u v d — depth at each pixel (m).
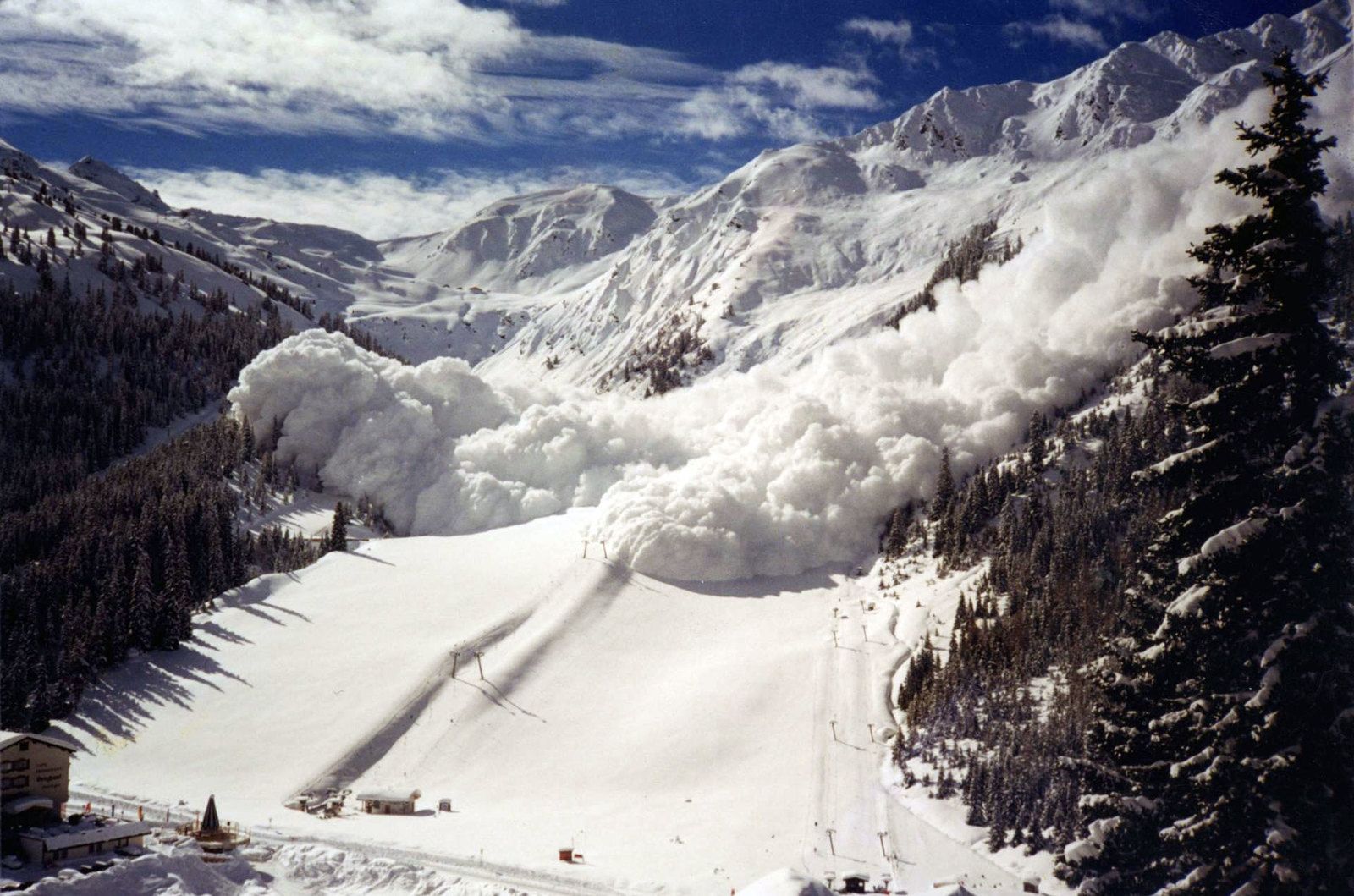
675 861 120.12
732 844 125.62
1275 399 44.38
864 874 114.75
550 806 141.00
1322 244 44.31
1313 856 41.91
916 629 180.62
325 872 102.25
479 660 179.12
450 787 148.62
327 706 167.75
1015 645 153.75
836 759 146.88
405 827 130.62
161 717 165.88
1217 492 45.31
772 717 160.00
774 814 133.38
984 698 147.88
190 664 181.12
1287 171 44.38
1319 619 42.66
